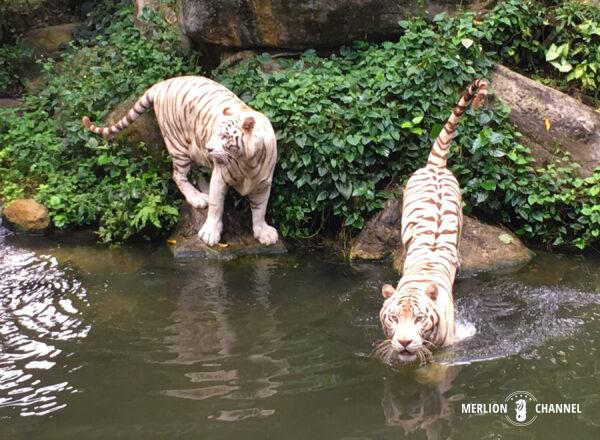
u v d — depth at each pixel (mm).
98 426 3816
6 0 10156
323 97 6277
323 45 7027
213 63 7469
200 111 6059
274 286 5551
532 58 7070
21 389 4160
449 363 4395
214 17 6992
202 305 5234
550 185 6074
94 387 4180
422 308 4277
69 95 7246
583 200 6051
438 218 5113
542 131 6324
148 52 7199
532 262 5871
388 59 6668
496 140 6023
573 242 6066
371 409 3951
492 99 6438
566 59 6859
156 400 4047
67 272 5785
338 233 6395
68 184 6758
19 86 9398
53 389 4160
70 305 5230
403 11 6922
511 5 6785
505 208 6273
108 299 5324
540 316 4953
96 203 6617
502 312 5023
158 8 7902
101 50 7656
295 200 6316
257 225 6219
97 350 4598
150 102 6422
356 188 6148
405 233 5246
